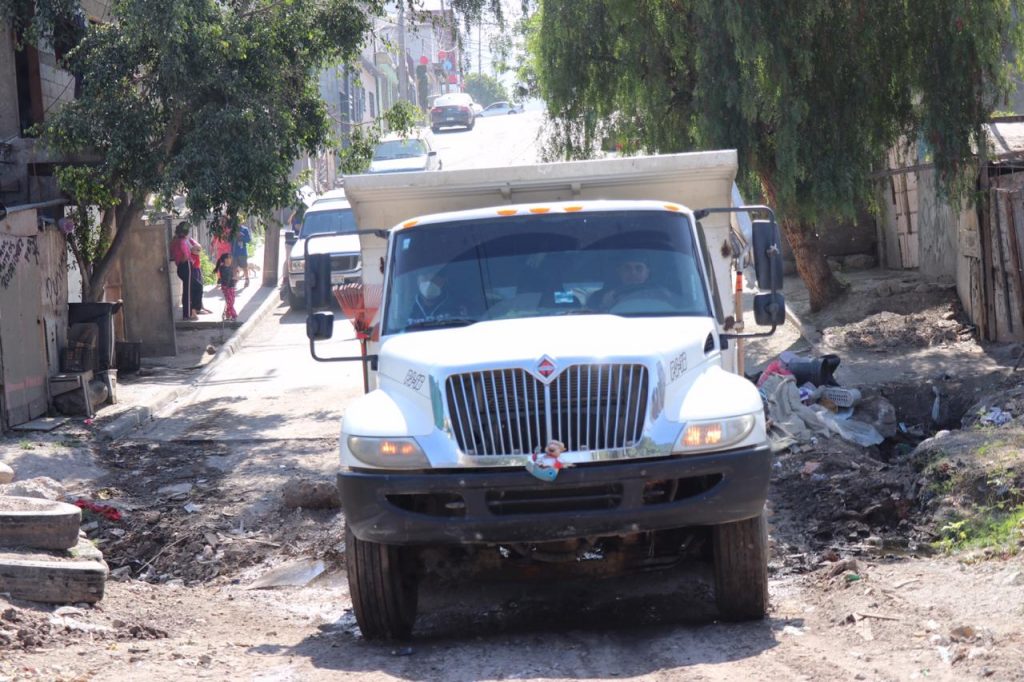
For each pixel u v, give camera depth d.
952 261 19.39
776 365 13.20
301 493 10.89
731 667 5.80
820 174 17.22
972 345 15.98
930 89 16.84
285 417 15.23
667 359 6.35
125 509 10.98
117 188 17.67
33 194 17.67
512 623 7.39
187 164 16.16
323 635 7.25
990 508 8.70
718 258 8.49
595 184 8.42
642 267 7.29
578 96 18.75
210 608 8.09
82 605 7.34
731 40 16.62
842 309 18.98
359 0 17.72
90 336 16.30
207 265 29.58
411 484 6.17
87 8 18.88
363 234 7.82
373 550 6.62
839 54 17.19
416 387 6.41
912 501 9.51
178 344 21.95
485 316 7.17
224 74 16.16
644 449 6.12
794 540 9.16
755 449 6.30
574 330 6.58
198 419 15.39
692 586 7.94
